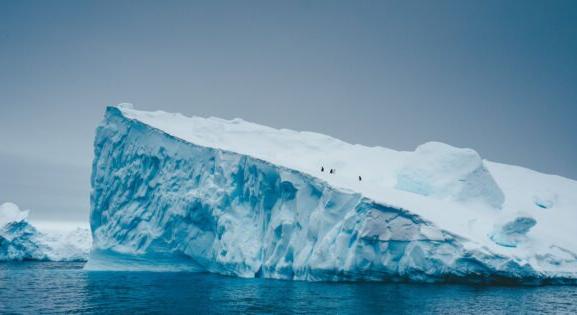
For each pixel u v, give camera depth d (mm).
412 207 43000
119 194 55594
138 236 53438
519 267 38906
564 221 53406
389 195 45312
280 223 45094
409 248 39812
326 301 31203
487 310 28453
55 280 45094
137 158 55344
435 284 39219
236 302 30953
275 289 36844
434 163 54344
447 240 39594
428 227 39906
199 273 51281
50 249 88562
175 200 51812
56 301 31938
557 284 41062
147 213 54031
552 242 44906
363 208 40562
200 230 51219
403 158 65562
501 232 42188
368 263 39812
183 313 27516
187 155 52844
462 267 38875
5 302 31625
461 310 28250
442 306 29406
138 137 55844
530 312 28250
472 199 51438
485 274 38844
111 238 55000
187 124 62375
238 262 46812
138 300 32094
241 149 55375
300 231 43938
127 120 56875
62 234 92750
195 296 33594
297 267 42969
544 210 56562
